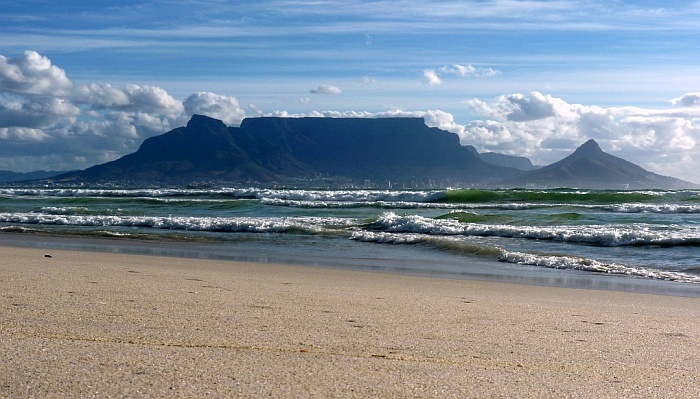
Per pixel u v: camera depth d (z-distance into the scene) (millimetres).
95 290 7418
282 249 17594
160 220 24938
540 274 12914
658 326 6438
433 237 19266
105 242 19094
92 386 3469
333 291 8609
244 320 5762
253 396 3398
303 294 8039
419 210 32406
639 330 6129
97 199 41750
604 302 8742
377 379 3832
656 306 8469
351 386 3658
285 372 3908
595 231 18969
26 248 16141
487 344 5117
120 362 3986
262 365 4062
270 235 21156
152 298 6949
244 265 12992
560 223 23594
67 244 18250
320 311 6551
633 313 7527
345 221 24750
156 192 52281
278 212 31984
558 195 38094
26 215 27469
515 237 19609
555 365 4426
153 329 5137
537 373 4152
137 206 36125
